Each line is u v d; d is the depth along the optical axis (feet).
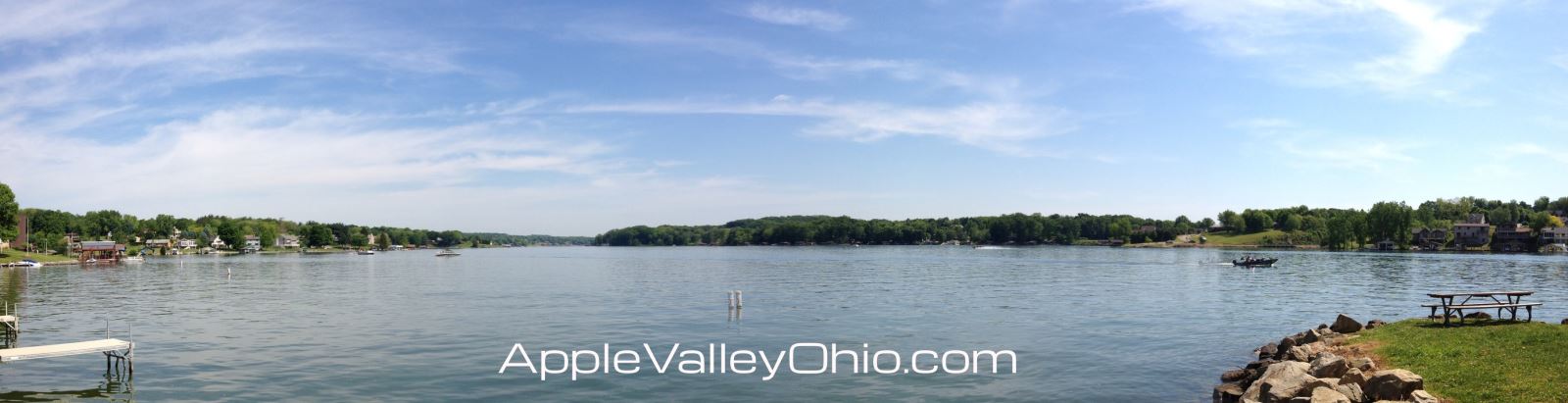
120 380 98.73
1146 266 461.78
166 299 231.30
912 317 170.19
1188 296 227.20
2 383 96.73
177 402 87.20
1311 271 391.86
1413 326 111.55
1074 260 582.76
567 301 215.72
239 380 98.63
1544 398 68.03
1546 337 91.56
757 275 373.20
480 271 449.89
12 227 554.46
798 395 90.58
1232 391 88.43
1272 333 141.49
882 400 88.07
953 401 87.61
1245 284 283.18
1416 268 424.87
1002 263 525.34
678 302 210.79
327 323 161.27
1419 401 68.13
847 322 160.76
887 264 521.65
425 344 128.36
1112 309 187.62
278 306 203.82
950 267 460.14
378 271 453.17
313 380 98.48
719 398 89.30
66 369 105.50
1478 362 82.53
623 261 653.30
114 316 180.75
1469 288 261.03
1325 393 72.18
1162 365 108.99
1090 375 102.12
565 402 87.30
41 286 297.94
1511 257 605.31
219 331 146.72
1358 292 245.45
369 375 102.06
